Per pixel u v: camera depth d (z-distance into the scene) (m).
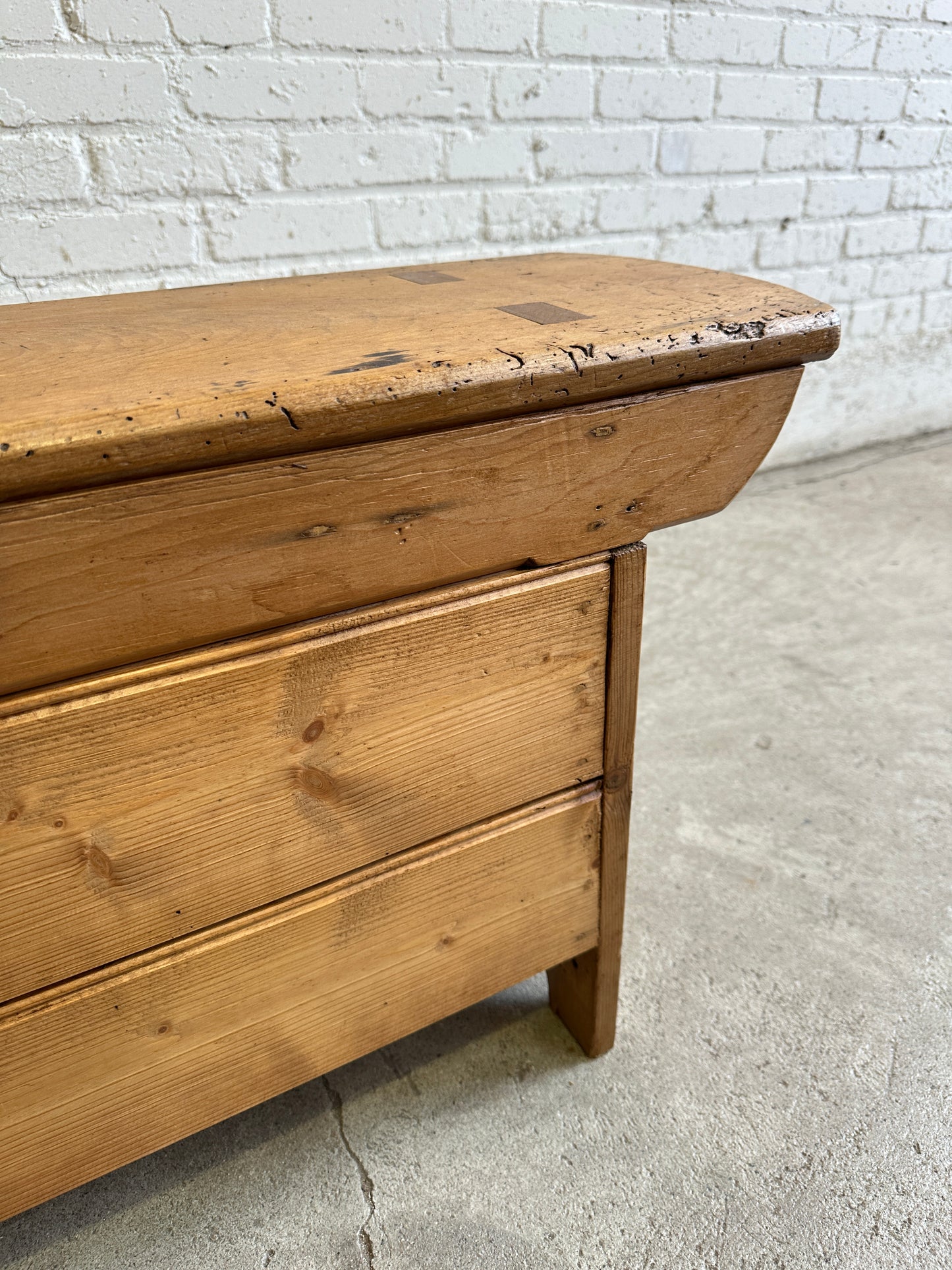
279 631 0.59
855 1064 0.93
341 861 0.69
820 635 1.73
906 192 2.29
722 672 1.63
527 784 0.76
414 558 0.61
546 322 0.65
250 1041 0.72
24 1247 0.79
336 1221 0.80
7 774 0.53
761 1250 0.77
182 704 0.57
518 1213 0.80
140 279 1.48
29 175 1.33
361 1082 0.94
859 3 1.96
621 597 0.72
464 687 0.68
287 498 0.54
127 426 0.47
